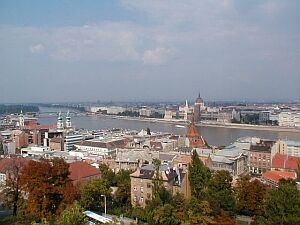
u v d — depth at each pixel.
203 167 152.62
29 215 125.75
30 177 121.25
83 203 139.62
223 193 134.25
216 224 113.31
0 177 182.50
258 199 140.88
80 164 185.25
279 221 99.12
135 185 155.50
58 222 89.06
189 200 122.31
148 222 119.00
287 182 114.31
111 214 143.88
